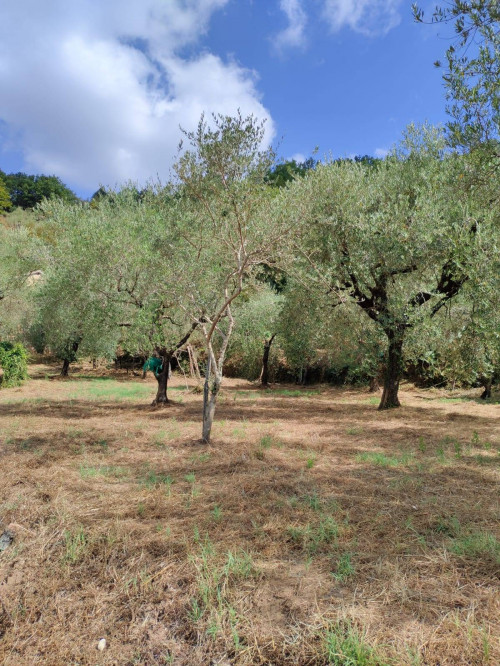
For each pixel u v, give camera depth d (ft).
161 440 23.99
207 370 23.36
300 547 10.82
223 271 28.02
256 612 8.41
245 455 20.08
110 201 52.31
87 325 36.19
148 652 8.09
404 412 35.86
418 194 32.58
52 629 8.90
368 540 11.03
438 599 8.46
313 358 68.44
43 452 20.83
